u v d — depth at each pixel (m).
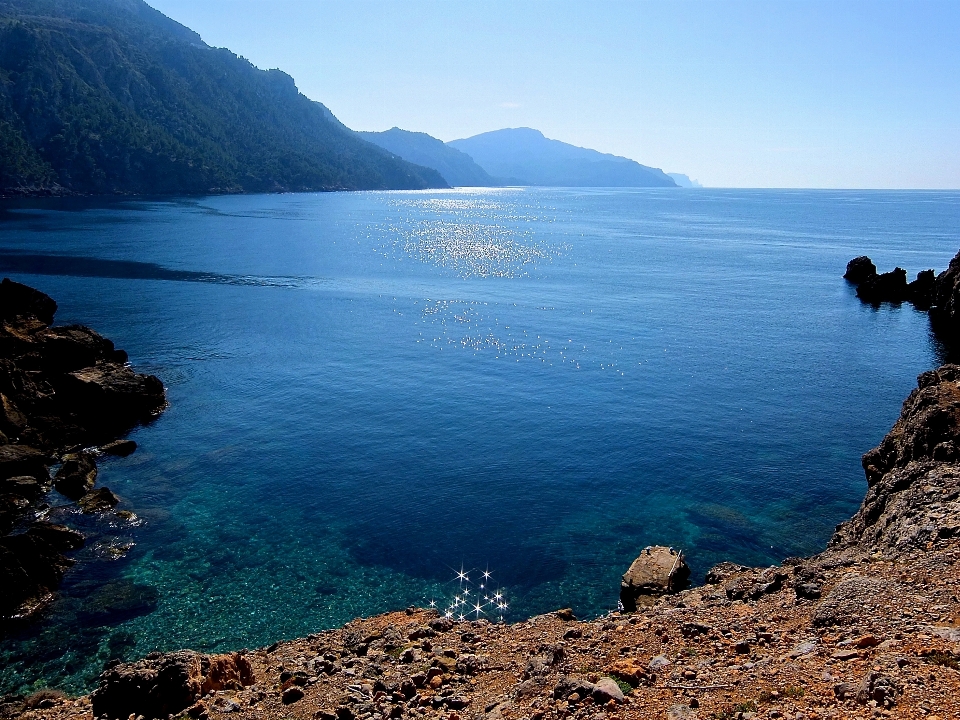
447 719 13.23
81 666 22.80
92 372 47.09
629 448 41.16
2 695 21.30
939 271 111.88
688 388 52.50
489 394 50.94
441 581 28.23
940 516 20.88
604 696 12.37
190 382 53.41
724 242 155.12
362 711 14.01
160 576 28.20
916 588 15.77
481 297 87.12
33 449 38.12
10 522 31.39
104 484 36.41
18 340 49.97
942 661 11.43
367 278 100.38
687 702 11.77
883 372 57.25
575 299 86.62
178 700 15.31
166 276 97.56
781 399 50.16
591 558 29.75
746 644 14.63
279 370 56.69
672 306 83.12
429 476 37.59
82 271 97.88
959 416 27.11
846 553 21.98
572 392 51.41
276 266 109.56
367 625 21.97
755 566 29.00
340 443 42.00
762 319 76.81
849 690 10.96
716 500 34.91
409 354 61.72
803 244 151.38
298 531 31.92
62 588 27.17
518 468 38.53
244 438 42.78
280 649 20.69
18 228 145.12
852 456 40.12
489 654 17.50
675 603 20.58
